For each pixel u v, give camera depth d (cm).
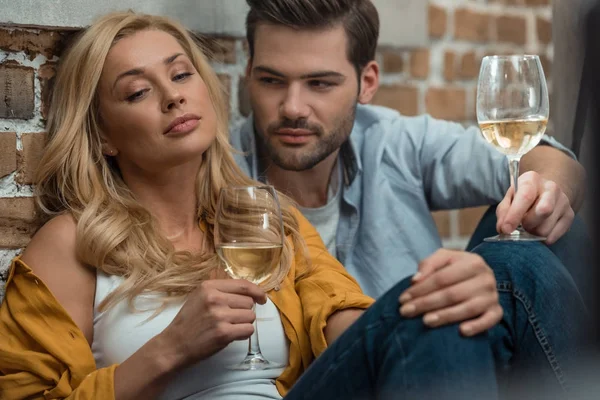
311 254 145
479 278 91
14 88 128
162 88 128
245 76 186
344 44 176
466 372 89
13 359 114
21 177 130
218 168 142
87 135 133
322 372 100
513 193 127
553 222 123
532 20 247
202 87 133
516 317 102
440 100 226
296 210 152
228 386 121
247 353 121
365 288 186
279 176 185
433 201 198
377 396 96
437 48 225
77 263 124
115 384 109
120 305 122
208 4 176
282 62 173
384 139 196
